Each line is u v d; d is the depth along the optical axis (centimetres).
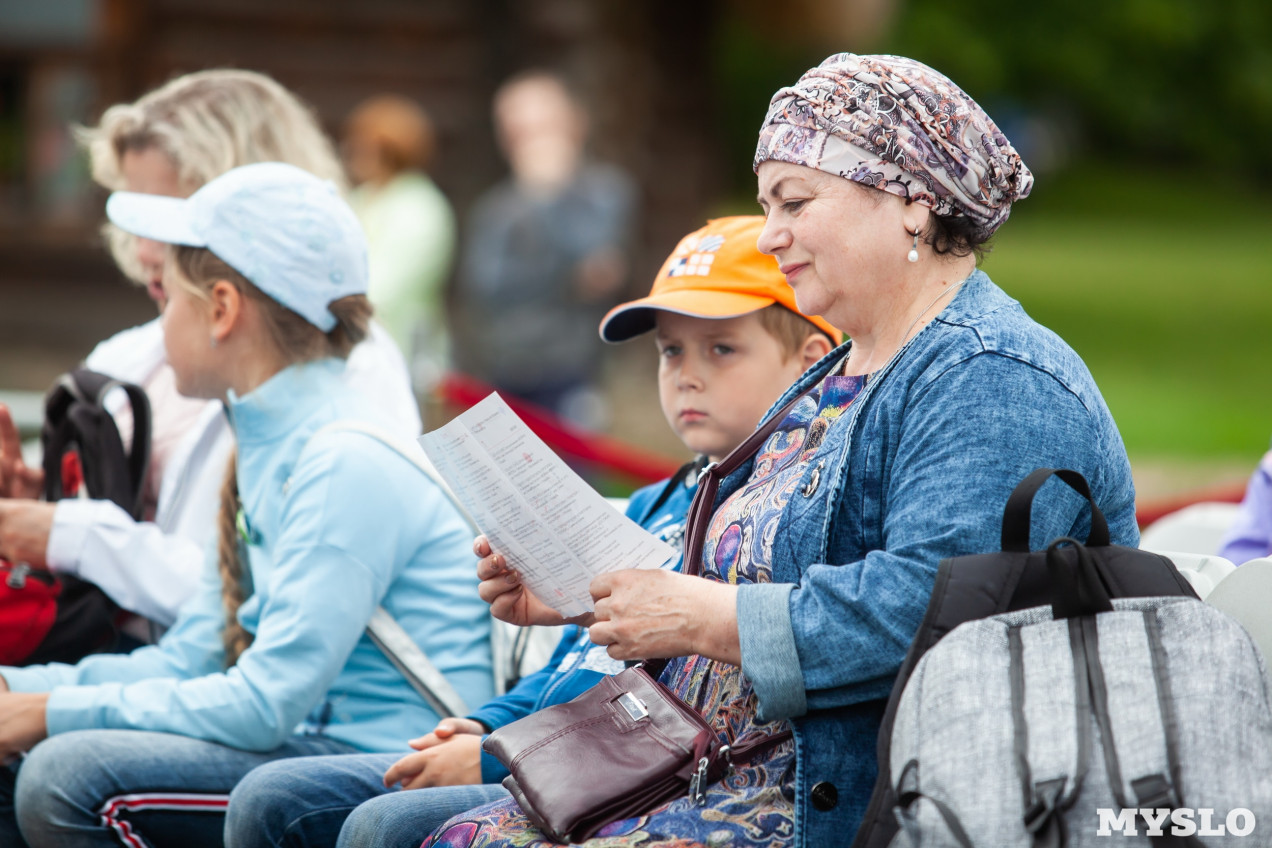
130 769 664
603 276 2077
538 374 2070
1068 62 12238
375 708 722
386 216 1928
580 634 707
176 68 2781
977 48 11188
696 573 601
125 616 838
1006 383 523
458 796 614
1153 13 12331
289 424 742
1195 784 442
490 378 2105
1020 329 544
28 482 872
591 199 2072
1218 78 13088
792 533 557
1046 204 12700
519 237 2061
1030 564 486
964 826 445
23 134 2839
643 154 3061
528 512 578
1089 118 13288
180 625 772
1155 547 953
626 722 560
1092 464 522
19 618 774
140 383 923
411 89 2828
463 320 2819
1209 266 8981
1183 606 475
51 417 870
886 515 543
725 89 11181
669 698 564
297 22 2791
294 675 678
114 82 2769
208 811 679
